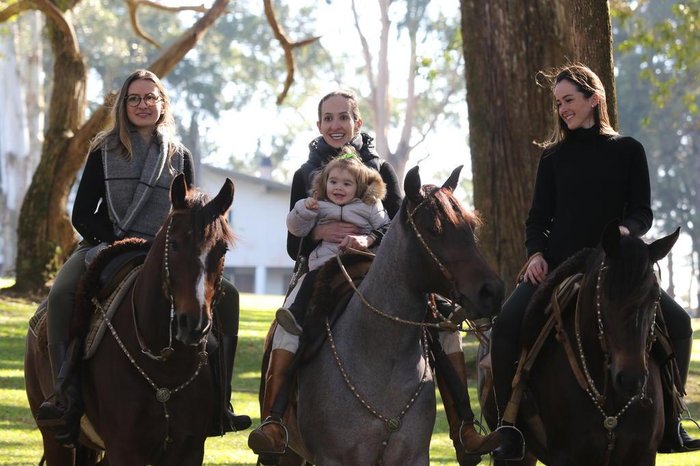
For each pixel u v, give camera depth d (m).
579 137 7.57
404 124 55.69
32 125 49.81
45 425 7.68
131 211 7.88
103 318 7.52
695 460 11.63
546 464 7.68
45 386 8.12
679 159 60.38
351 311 6.89
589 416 7.02
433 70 22.34
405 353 6.74
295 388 7.16
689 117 57.78
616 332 6.42
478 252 6.31
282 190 57.06
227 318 7.86
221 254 6.79
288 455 7.95
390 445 6.69
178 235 6.77
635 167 7.45
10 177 48.88
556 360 7.25
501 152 15.07
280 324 6.77
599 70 12.36
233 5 61.25
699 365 18.17
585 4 12.37
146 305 7.19
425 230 6.38
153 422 7.27
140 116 7.93
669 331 7.32
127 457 7.30
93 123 23.28
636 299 6.38
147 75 7.95
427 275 6.39
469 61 15.28
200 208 6.82
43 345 8.04
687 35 24.67
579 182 7.52
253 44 61.12
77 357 7.56
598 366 6.96
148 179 7.88
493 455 7.42
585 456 7.07
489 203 15.24
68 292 7.77
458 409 6.95
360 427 6.68
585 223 7.51
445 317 7.04
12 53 47.91
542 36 14.65
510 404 7.40
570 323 7.19
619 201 7.48
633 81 57.69
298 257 7.67
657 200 61.41
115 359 7.38
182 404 7.33
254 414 13.81
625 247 6.54
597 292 6.71
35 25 49.09
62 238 23.91
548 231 7.83
